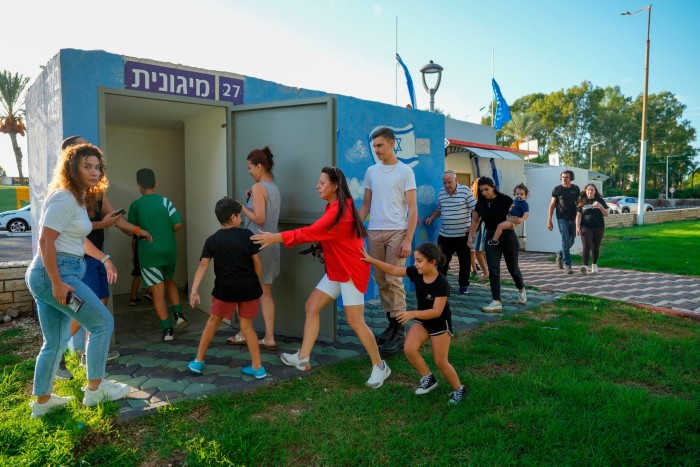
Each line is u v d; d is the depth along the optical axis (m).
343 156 7.04
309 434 3.19
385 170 4.83
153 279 5.02
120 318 6.04
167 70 5.20
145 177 5.10
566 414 3.42
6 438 3.06
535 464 2.82
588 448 2.98
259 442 3.00
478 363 4.46
